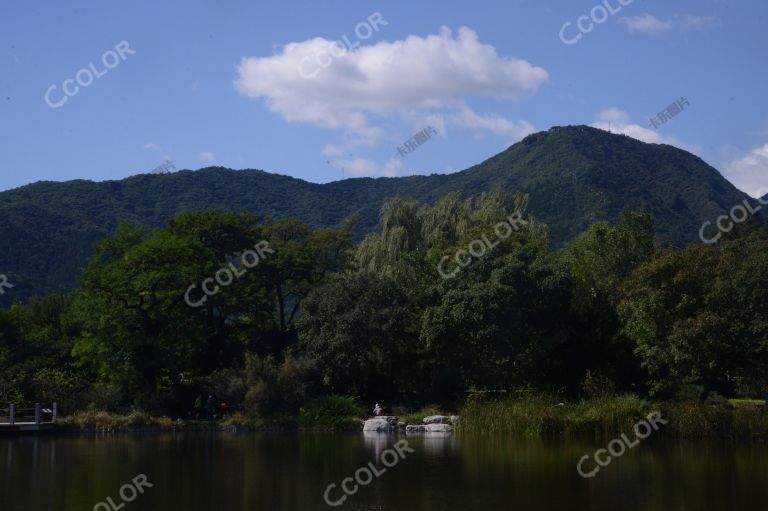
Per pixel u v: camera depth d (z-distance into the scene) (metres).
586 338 52.31
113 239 59.03
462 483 25.77
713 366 40.19
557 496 23.39
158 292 54.72
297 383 51.38
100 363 54.12
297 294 70.56
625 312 44.94
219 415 51.72
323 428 47.59
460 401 52.47
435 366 56.00
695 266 41.06
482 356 52.22
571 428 39.12
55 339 65.75
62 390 50.50
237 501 23.09
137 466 30.03
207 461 31.48
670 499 22.75
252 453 34.22
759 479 25.94
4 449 36.22
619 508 21.61
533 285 52.09
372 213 174.88
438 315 51.91
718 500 22.53
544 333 52.81
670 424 37.94
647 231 69.19
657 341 42.38
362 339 53.72
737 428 36.94
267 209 168.62
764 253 38.78
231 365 56.69
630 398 40.22
